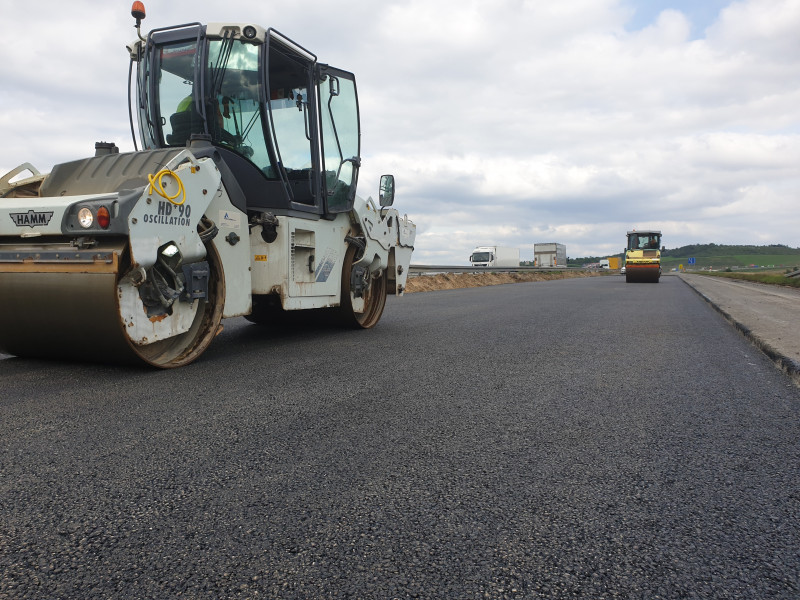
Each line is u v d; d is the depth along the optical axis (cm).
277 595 134
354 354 495
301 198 573
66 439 250
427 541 162
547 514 180
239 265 486
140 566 147
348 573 144
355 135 657
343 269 649
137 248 372
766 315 846
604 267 8231
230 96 508
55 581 140
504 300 1280
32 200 398
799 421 292
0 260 386
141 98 536
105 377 385
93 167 434
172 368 418
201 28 498
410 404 319
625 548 159
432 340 589
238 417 288
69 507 182
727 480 211
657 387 371
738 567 150
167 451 236
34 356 436
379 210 707
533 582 141
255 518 175
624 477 212
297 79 564
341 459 229
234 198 478
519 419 290
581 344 568
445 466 222
